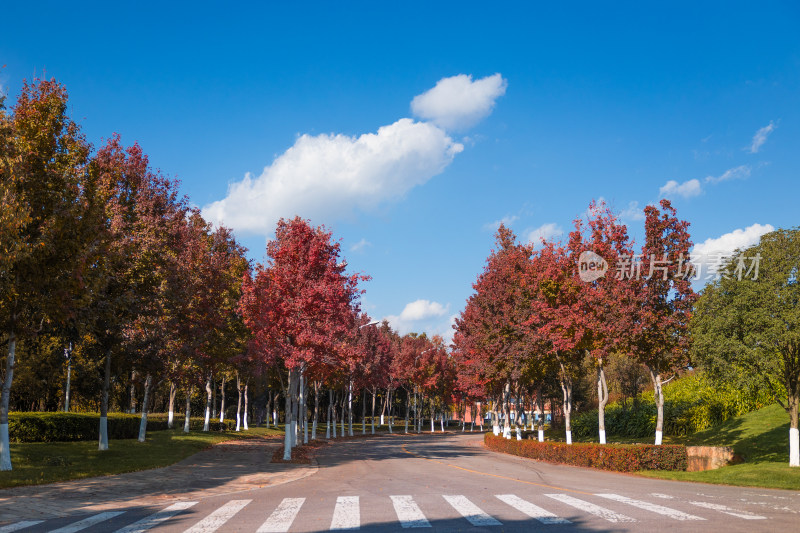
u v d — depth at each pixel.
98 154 28.41
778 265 22.78
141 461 23.09
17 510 12.08
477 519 10.70
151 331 29.47
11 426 27.47
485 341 39.47
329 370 32.53
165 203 32.69
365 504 12.80
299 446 37.56
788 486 18.14
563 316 29.11
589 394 64.12
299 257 28.55
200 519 10.88
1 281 16.78
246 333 42.56
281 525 10.10
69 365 40.34
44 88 20.58
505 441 37.28
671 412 43.56
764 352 22.25
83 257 18.75
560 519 10.70
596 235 27.72
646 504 12.72
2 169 16.88
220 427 50.84
